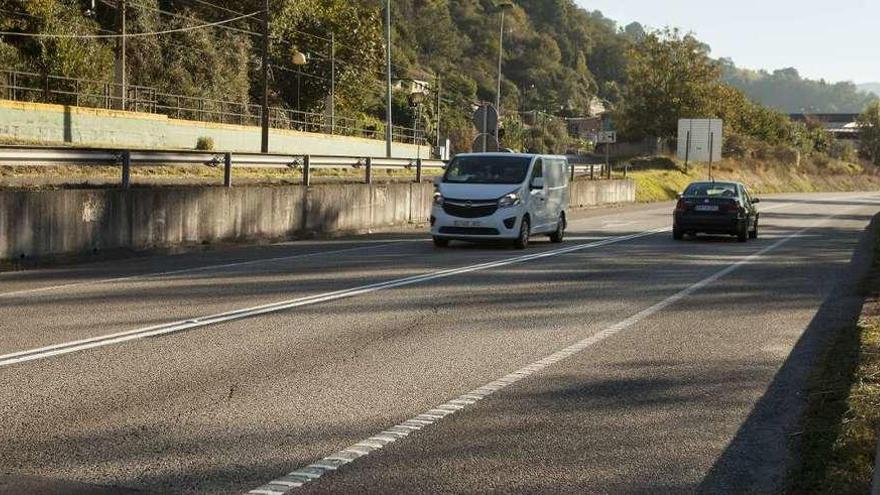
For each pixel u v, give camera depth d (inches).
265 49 1683.1
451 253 768.3
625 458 232.1
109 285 530.9
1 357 330.6
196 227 775.1
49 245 634.8
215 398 281.0
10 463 217.6
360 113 3179.1
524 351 363.9
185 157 783.1
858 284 590.6
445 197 815.1
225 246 803.4
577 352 363.6
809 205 2133.4
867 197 2997.0
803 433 251.1
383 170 1599.4
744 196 986.7
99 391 285.7
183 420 256.7
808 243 962.1
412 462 225.0
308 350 357.1
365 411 270.2
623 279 604.7
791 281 612.4
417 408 274.8
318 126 2800.2
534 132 5103.3
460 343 377.1
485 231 807.1
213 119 2262.6
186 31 2319.1
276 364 331.0
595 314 458.3
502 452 234.5
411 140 3184.1
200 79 2317.9
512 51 7500.0
